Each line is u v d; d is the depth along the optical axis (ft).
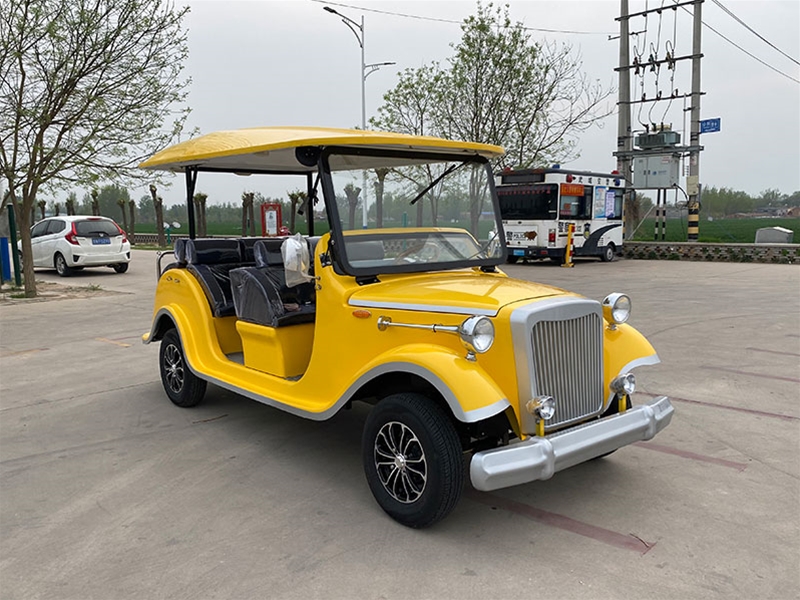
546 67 62.90
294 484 13.67
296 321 14.98
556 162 68.33
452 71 63.26
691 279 47.75
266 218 20.84
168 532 11.67
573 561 10.52
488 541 11.20
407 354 11.30
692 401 18.71
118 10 38.34
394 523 11.89
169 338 19.06
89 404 19.49
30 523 12.09
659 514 12.11
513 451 10.31
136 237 109.70
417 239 14.35
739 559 10.51
